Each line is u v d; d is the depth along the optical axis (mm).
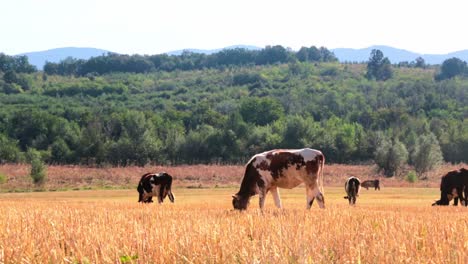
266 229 15391
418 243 13188
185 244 12109
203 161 112125
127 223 17406
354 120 158250
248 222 17203
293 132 117500
